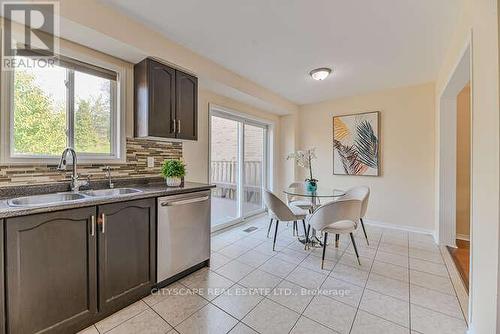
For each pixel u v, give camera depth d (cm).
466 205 331
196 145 321
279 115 485
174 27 212
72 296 150
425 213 356
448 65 247
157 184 248
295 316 172
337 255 278
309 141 467
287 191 339
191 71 255
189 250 227
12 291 127
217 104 350
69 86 201
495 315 115
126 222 178
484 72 129
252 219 439
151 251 196
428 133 352
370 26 207
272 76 326
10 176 167
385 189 386
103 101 223
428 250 291
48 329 140
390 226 382
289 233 359
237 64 288
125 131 231
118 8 186
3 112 164
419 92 357
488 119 124
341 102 429
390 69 300
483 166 130
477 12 139
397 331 156
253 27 211
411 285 212
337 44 239
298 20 200
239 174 418
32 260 133
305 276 229
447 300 190
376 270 241
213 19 199
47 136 190
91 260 158
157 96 230
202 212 239
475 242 143
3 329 125
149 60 222
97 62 209
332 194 296
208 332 156
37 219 134
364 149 401
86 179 206
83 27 171
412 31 214
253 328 160
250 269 244
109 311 170
